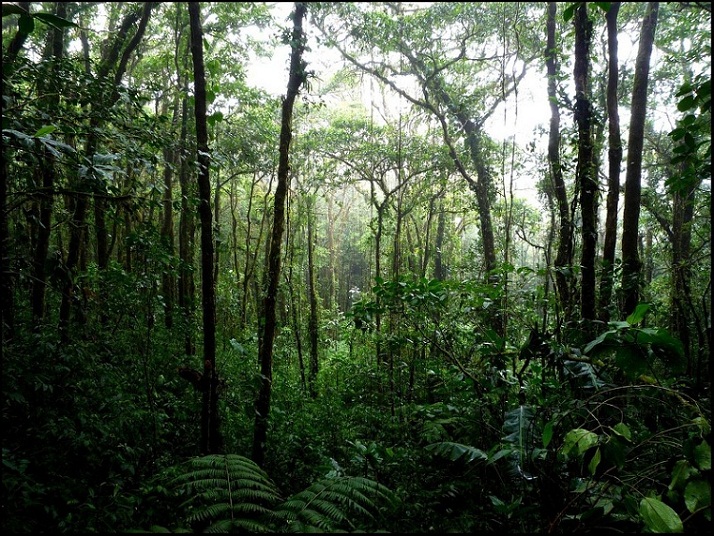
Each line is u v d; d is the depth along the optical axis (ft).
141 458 13.61
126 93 12.04
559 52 24.72
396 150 38.81
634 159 19.40
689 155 10.37
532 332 12.39
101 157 10.31
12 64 10.09
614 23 18.47
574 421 11.44
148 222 16.29
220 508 8.91
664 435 10.20
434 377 18.44
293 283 40.70
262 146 37.52
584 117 15.47
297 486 15.03
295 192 42.04
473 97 34.37
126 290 18.39
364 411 21.56
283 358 32.96
